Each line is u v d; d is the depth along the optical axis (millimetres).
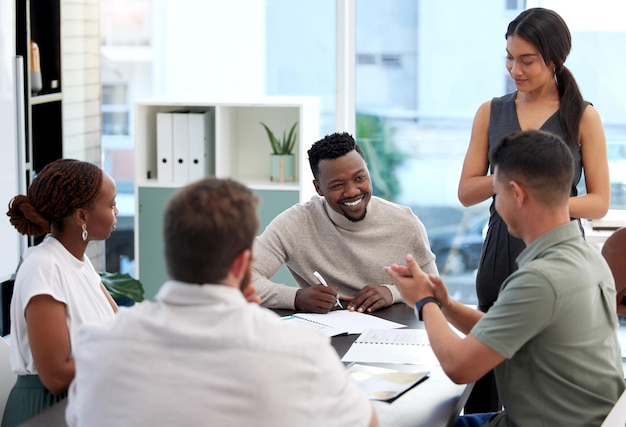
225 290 1479
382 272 2898
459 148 4898
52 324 2180
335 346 2385
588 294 1924
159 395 1428
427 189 4973
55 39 4340
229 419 1418
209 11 4879
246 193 1520
